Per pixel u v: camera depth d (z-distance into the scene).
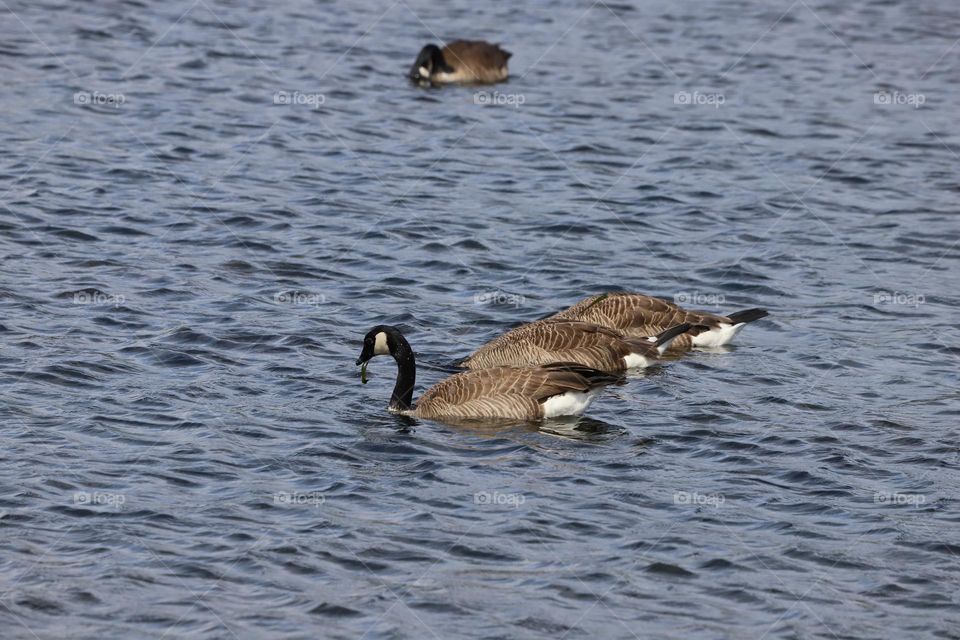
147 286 25.97
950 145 38.78
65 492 17.66
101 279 26.19
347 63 44.41
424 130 38.16
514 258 29.00
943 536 17.28
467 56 43.19
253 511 17.45
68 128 35.66
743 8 54.78
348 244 29.20
